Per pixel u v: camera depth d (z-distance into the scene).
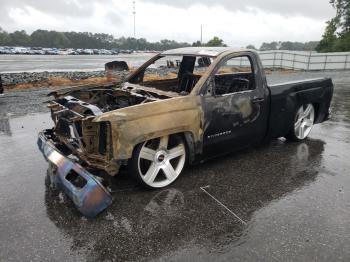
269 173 4.66
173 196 4.00
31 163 5.05
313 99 5.91
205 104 4.31
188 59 5.22
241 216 3.58
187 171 4.70
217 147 4.66
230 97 4.56
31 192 4.12
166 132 3.96
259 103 4.94
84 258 2.92
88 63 33.38
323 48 50.66
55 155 4.02
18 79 14.48
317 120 6.25
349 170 4.79
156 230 3.32
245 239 3.19
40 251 3.01
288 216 3.58
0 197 3.99
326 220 3.50
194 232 3.29
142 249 3.04
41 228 3.36
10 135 6.47
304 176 4.57
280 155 5.35
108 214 3.60
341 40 49.62
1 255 2.96
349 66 26.47
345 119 7.97
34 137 6.34
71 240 3.17
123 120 3.62
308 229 3.34
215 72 4.44
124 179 4.39
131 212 3.64
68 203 3.85
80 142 3.89
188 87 5.11
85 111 3.83
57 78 15.04
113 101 5.02
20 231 3.31
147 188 4.11
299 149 5.65
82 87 5.02
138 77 5.55
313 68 26.02
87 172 3.56
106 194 3.46
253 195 4.04
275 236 3.23
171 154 4.24
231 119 4.64
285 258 2.92
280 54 27.66
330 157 5.29
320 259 2.91
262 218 3.54
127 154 3.70
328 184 4.34
